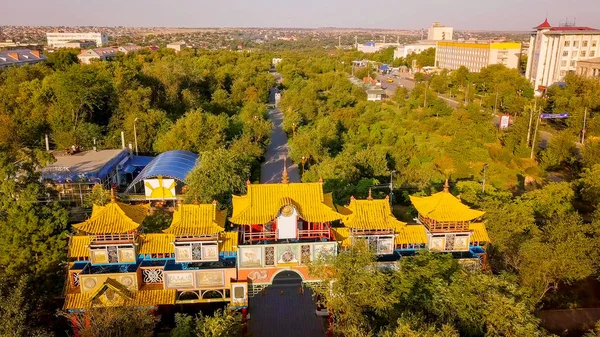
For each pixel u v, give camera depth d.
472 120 99.94
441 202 42.22
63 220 43.31
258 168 79.25
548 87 136.38
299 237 40.78
